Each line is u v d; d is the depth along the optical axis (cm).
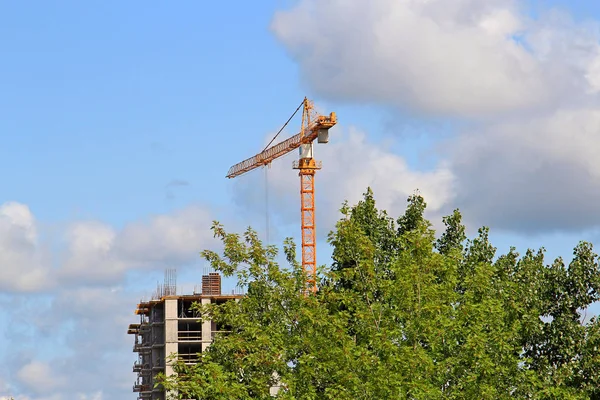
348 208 12912
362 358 11206
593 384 13150
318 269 12538
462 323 11900
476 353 11481
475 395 11469
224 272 12219
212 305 12206
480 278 12575
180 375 11575
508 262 13912
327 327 11656
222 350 11712
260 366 11544
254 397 11469
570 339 13238
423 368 11356
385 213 14000
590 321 13475
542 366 13088
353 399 11031
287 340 11794
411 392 11081
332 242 12612
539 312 13488
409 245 12619
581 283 13638
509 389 12062
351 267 12606
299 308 11931
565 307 13650
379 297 12400
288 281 12094
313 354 11456
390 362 11275
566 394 12631
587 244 13812
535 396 12181
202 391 11100
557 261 13925
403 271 12100
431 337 11675
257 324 11825
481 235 13900
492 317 12106
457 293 12525
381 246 13788
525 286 13462
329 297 12144
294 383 11381
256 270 12131
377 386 11100
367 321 11869
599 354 13175
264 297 12112
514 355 12825
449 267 12475
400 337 11706
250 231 12456
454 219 13988
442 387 11762
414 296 11925
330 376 11469
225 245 12319
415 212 13925
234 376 11388
